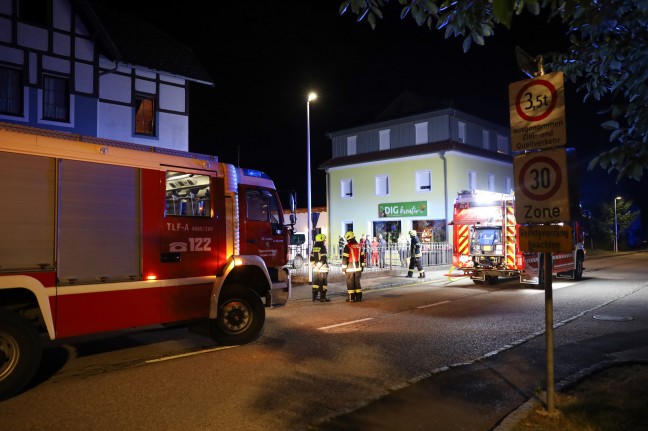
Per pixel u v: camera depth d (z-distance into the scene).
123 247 6.52
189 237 7.26
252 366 6.49
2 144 5.51
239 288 7.91
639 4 3.11
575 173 4.38
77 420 4.61
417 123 31.22
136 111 18.58
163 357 7.01
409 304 12.12
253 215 8.48
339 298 13.51
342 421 4.59
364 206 33.19
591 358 6.82
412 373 6.16
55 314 5.83
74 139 6.24
